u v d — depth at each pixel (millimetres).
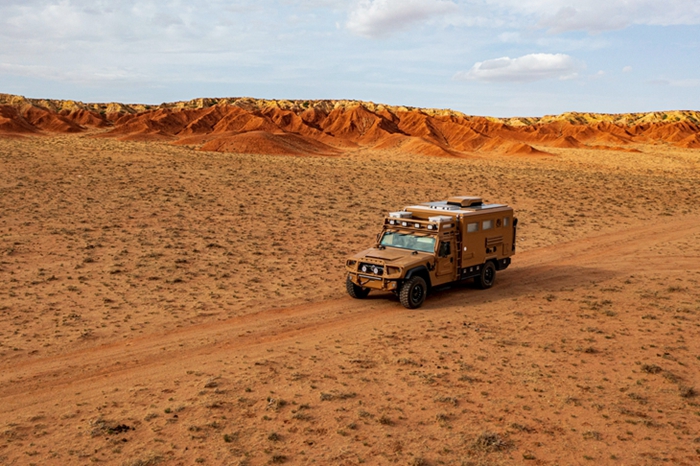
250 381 10539
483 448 8125
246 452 8000
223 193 39594
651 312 15359
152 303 15844
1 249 21812
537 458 7922
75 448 8078
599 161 115562
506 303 16281
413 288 15312
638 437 8547
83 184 39375
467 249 16719
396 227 16719
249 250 23688
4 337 12852
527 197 45625
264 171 54938
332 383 10469
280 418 9039
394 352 12164
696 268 21359
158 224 28531
